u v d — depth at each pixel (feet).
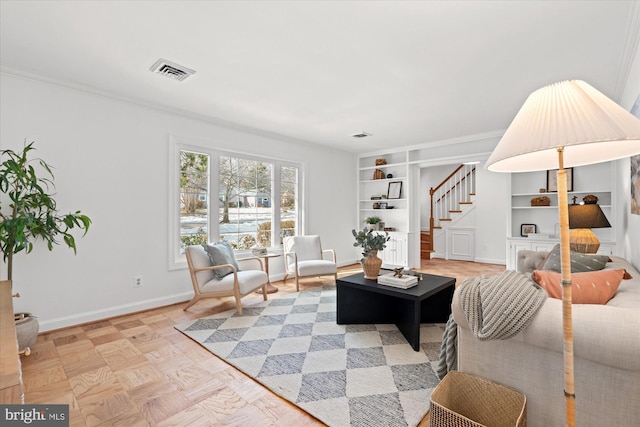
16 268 9.00
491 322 4.32
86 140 10.23
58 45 7.61
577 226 9.55
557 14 6.35
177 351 8.14
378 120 13.64
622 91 9.87
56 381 6.66
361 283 9.61
